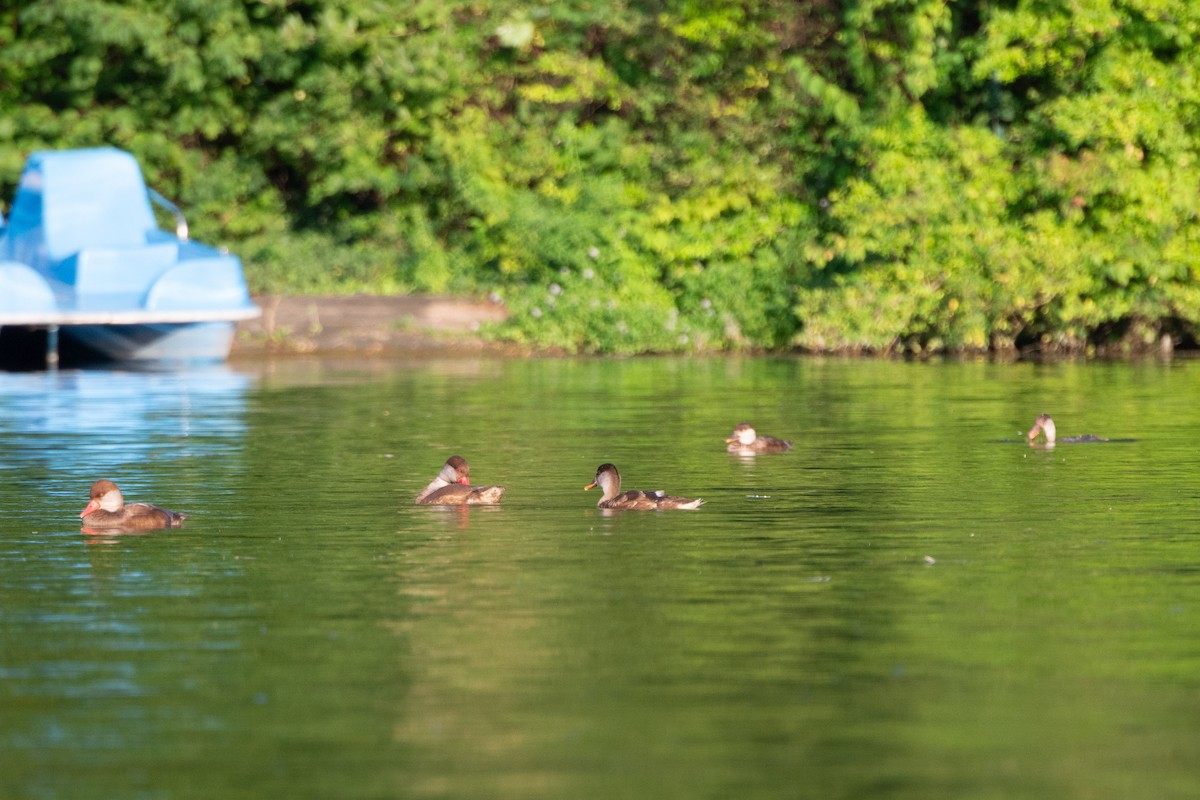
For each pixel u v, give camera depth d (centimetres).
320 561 3045
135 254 7388
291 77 8462
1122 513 3556
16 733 2017
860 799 1794
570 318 8306
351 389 6462
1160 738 1986
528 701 2139
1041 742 1972
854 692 2173
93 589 2808
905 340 8400
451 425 5266
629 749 1952
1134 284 8319
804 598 2716
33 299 7088
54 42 8369
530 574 2919
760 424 5275
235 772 1883
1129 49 8394
